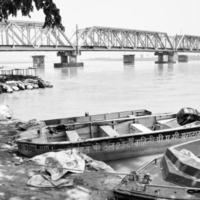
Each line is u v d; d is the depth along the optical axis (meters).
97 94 37.34
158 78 63.56
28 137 11.81
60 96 36.00
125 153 11.83
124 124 13.98
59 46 112.94
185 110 14.15
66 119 14.40
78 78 67.69
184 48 166.38
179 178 6.91
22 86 44.16
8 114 19.48
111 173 8.80
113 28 127.75
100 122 13.50
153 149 12.33
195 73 79.31
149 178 7.19
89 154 11.15
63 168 8.58
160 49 150.75
